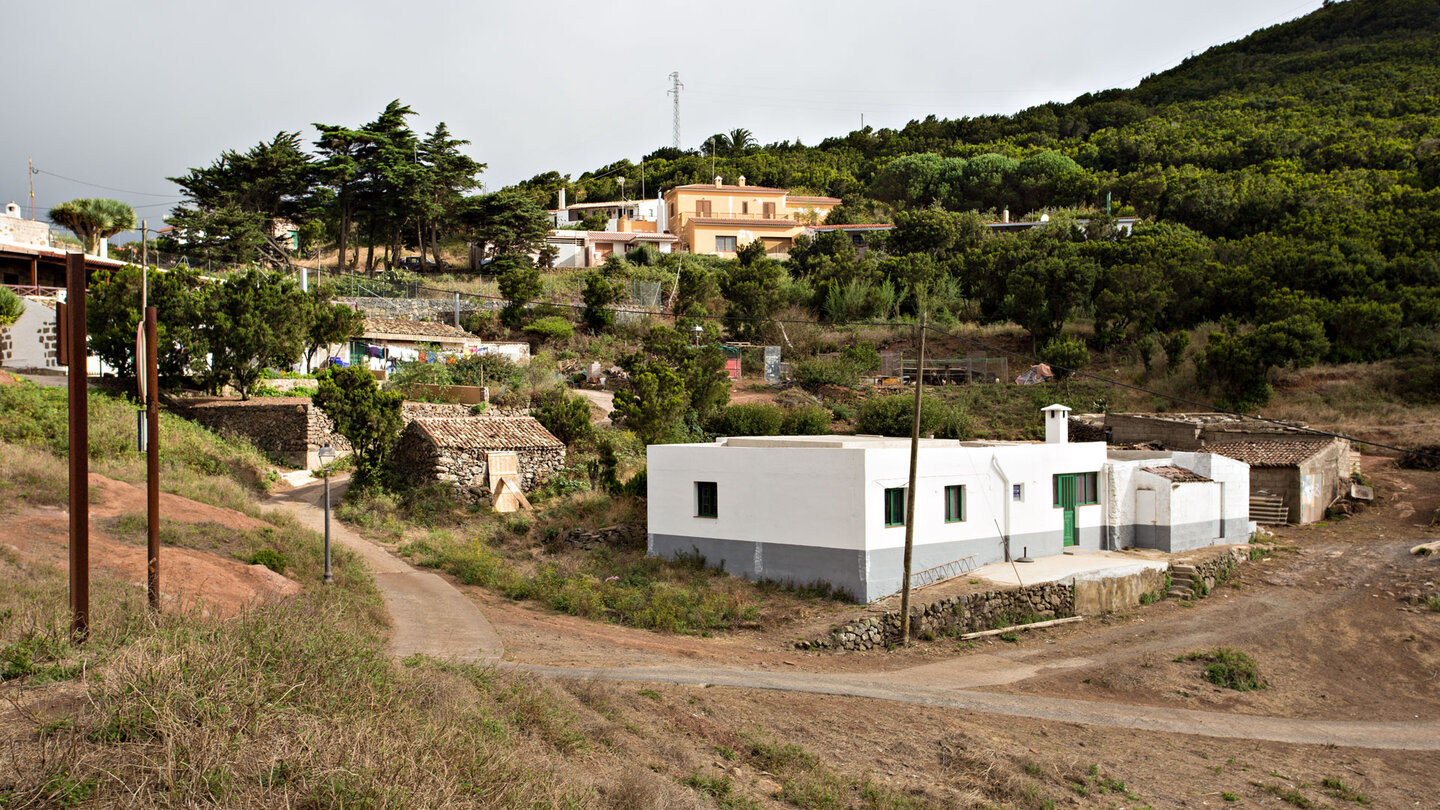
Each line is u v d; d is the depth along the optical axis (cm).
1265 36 14225
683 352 4256
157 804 622
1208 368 4600
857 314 6475
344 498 2964
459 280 6756
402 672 1049
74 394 943
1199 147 9362
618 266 7075
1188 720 1652
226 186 6425
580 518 2900
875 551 2155
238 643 903
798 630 1977
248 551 1888
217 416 3388
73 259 945
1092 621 2253
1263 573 2662
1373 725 1675
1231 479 3014
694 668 1675
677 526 2494
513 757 880
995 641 2058
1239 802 1292
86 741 679
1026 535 2559
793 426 4072
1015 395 4881
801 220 9088
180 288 3409
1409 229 5659
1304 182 7400
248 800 648
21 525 1650
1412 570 2531
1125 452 3091
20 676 800
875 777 1248
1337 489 3478
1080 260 5672
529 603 2164
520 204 7188
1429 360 4438
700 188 8806
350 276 6281
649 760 1132
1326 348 4466
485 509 2988
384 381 4247
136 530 1797
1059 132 12194
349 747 746
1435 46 11388
